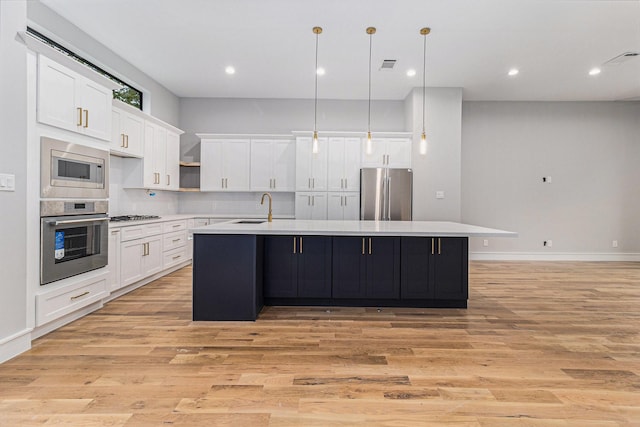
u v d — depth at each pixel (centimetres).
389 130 630
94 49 405
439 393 188
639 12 341
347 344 252
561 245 648
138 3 332
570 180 648
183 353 234
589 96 614
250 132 634
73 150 285
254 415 167
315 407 174
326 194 577
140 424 159
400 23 364
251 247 298
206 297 298
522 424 162
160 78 533
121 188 465
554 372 212
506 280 470
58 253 267
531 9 337
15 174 228
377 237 335
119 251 364
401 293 336
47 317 258
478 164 646
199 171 625
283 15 351
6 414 165
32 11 324
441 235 288
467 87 565
